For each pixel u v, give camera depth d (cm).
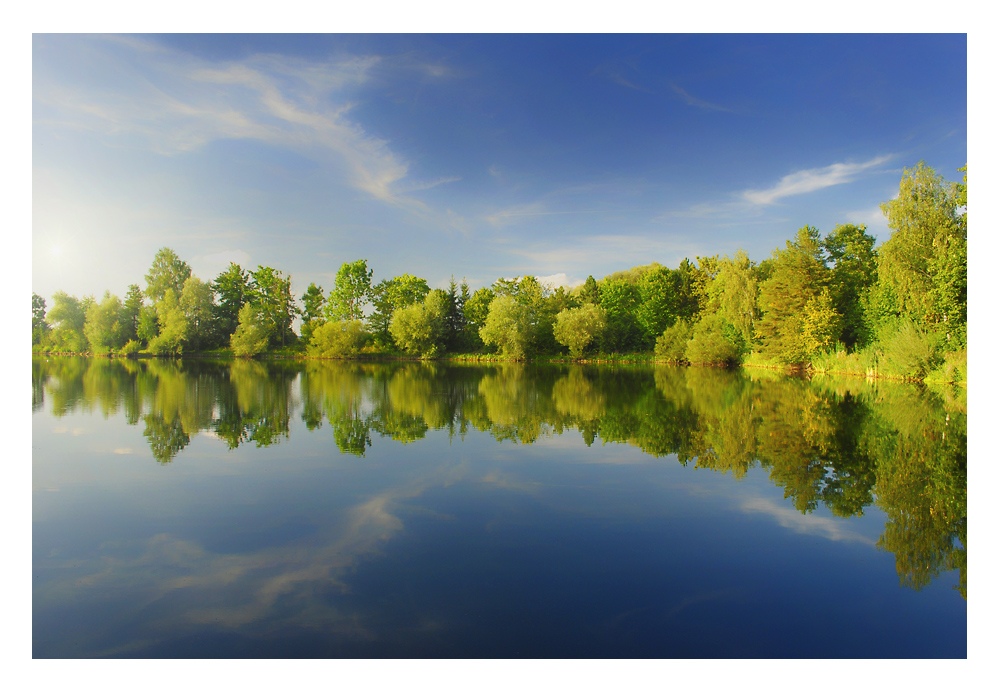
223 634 457
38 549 626
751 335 4250
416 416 1628
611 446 1193
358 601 507
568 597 516
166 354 5997
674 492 848
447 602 505
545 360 5478
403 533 673
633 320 6131
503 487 873
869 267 3872
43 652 437
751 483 897
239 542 646
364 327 6450
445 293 6619
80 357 5669
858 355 3166
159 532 676
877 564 591
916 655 441
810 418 1542
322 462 1034
